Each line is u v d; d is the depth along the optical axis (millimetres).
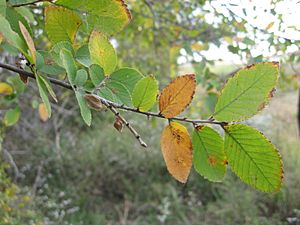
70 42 191
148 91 171
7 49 197
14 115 435
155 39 806
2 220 772
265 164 160
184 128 172
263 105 156
